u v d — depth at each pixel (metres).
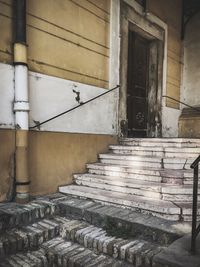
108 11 6.30
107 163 5.78
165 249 3.08
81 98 5.62
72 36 5.42
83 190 4.86
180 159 4.93
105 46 6.23
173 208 3.80
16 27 4.35
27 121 4.42
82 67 5.64
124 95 6.86
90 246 3.64
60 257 3.48
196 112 9.28
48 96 4.95
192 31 9.55
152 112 8.33
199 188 4.32
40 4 4.81
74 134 5.47
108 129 6.34
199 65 9.41
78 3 5.54
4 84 4.28
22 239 3.56
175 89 9.16
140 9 7.28
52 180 5.04
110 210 4.18
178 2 9.16
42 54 4.86
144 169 4.92
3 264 3.26
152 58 8.33
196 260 2.86
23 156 4.35
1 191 4.29
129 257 3.27
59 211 4.47
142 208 4.07
